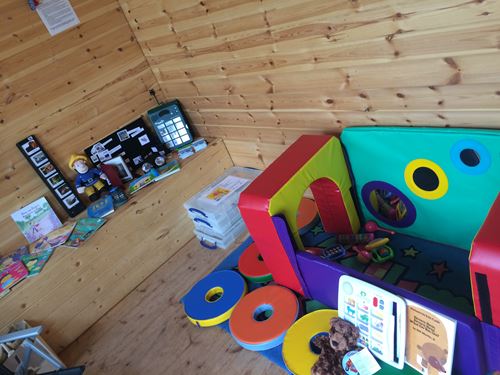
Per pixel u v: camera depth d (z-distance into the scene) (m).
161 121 2.32
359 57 1.35
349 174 1.71
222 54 1.81
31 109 1.95
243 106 1.99
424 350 1.14
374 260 1.61
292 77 1.62
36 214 2.01
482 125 1.25
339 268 1.33
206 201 2.14
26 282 1.74
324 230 1.91
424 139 1.37
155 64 2.26
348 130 1.60
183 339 1.69
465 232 1.48
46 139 2.03
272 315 1.54
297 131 1.88
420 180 1.48
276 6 1.44
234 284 1.78
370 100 1.45
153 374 1.58
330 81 1.51
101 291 1.97
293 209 1.48
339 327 1.31
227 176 2.35
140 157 2.35
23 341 1.59
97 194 2.15
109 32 2.13
